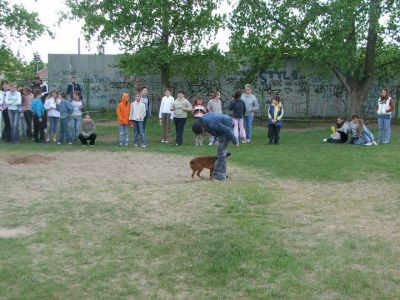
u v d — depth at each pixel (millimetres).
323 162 12445
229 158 13180
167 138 17391
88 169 11789
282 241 6355
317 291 4871
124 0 22766
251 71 25953
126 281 5137
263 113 26312
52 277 5242
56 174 11062
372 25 20094
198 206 8109
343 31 19969
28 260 5711
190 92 27875
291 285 4996
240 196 8781
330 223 7156
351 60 21250
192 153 14352
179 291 4902
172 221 7281
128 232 6766
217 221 7262
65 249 6102
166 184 9922
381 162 12328
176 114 16266
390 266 5500
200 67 25344
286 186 9750
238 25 21891
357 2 19375
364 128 16484
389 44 22891
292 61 26953
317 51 20859
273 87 27328
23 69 31516
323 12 20500
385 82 26062
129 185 9812
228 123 10188
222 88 27672
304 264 5535
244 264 5562
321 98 27094
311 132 21078
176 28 23844
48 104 16906
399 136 19047
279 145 16203
